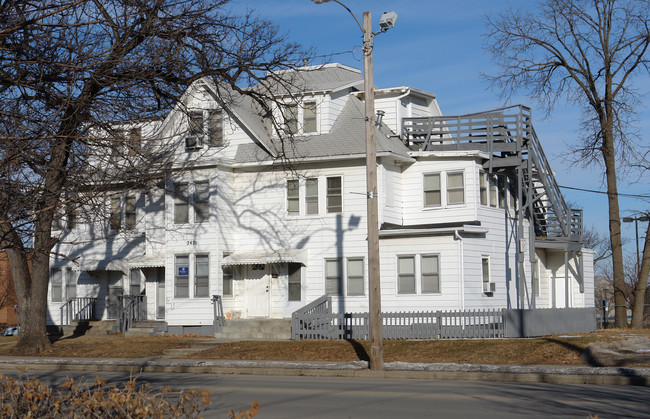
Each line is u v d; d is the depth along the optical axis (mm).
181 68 11555
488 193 34062
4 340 36062
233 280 34281
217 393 16484
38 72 9477
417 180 34375
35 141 8812
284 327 30766
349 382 19250
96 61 9758
